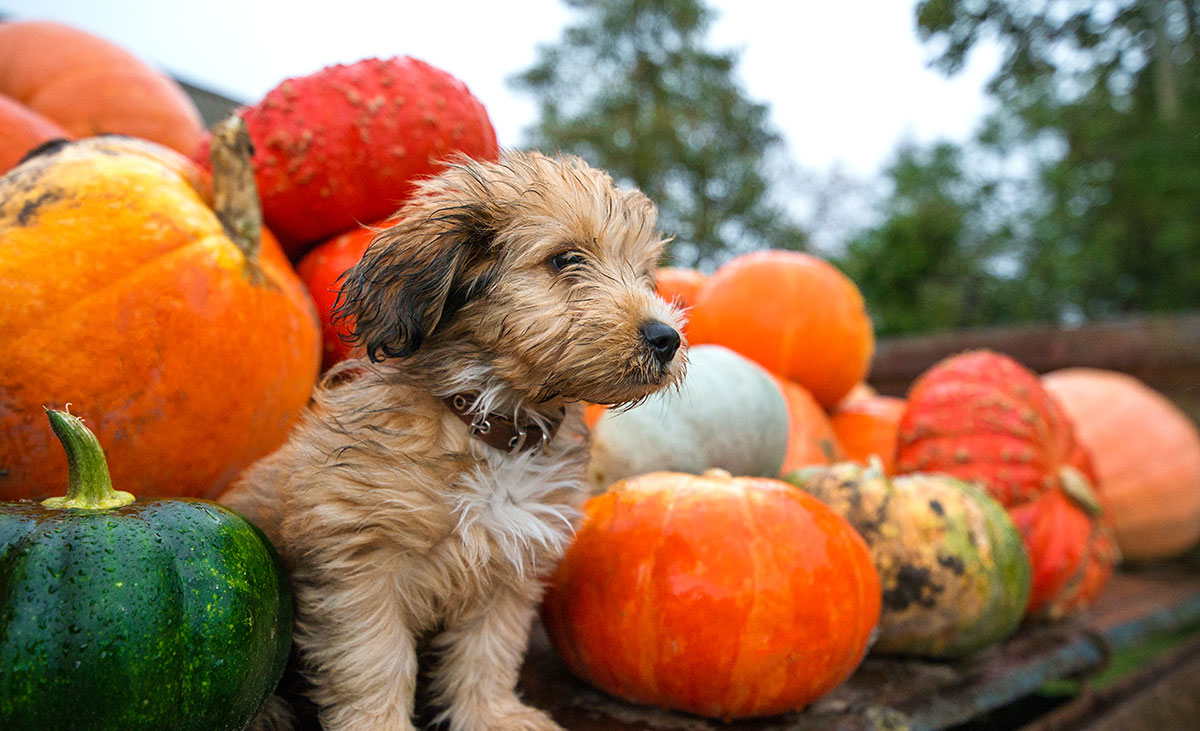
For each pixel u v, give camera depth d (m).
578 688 0.71
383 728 0.56
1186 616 1.11
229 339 0.69
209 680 0.50
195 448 0.68
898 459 1.03
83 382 0.64
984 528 0.80
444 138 0.85
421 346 0.61
